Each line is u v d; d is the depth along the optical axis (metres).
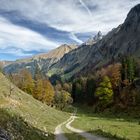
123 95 137.75
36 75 167.88
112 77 152.88
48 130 55.81
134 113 117.25
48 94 148.25
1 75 83.00
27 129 37.59
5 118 33.06
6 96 67.31
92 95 189.50
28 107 73.31
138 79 143.00
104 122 95.94
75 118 115.19
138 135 59.31
